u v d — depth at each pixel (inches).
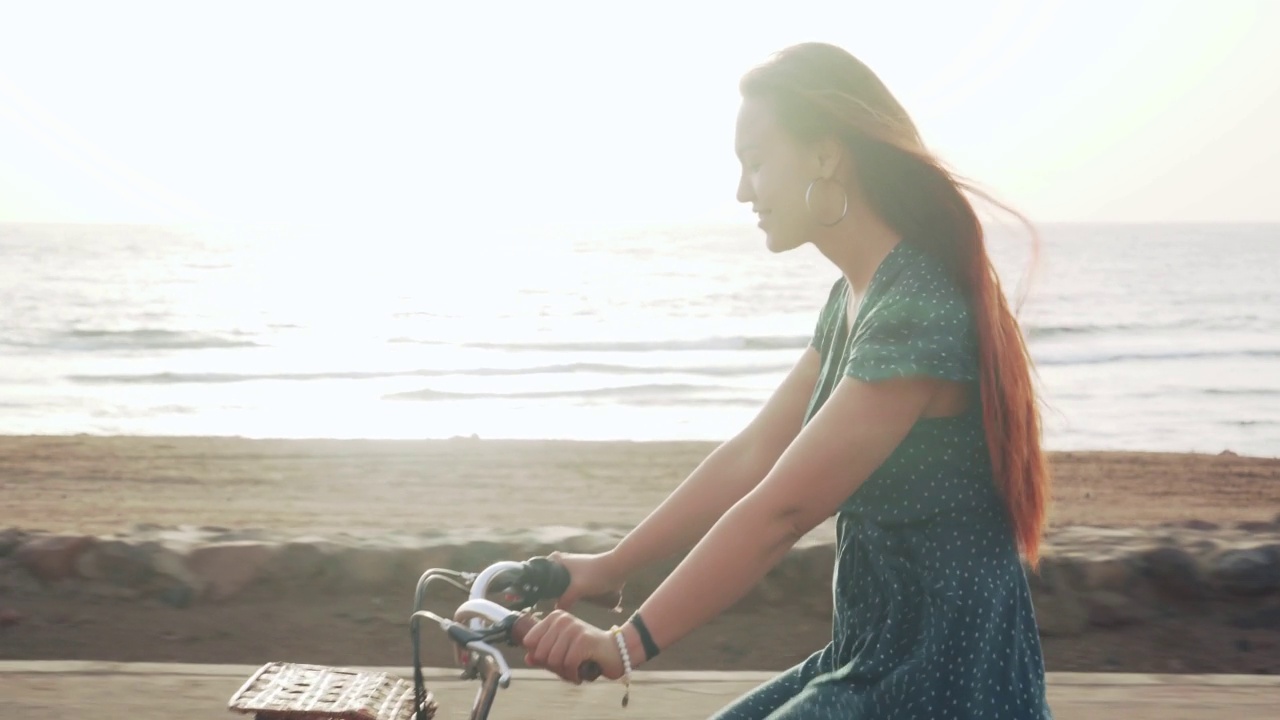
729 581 67.1
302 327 1562.5
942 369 66.7
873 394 67.1
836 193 72.4
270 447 480.1
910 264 70.1
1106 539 263.3
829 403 68.2
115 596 242.5
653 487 405.1
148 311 1736.0
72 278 2463.1
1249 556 246.1
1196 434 830.5
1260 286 2362.2
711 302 2023.9
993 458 69.2
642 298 2094.0
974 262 69.9
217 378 1064.2
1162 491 436.1
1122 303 2009.1
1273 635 229.9
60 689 151.2
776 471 68.2
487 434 789.2
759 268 2849.4
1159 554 246.4
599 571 81.5
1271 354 1273.4
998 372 68.2
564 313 1856.5
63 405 904.9
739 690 155.1
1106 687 155.4
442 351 1311.5
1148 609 240.1
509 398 962.7
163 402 925.2
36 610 233.0
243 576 245.8
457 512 359.3
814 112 71.7
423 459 453.4
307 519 348.5
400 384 1038.4
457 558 250.7
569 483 410.6
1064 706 149.2
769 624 235.1
